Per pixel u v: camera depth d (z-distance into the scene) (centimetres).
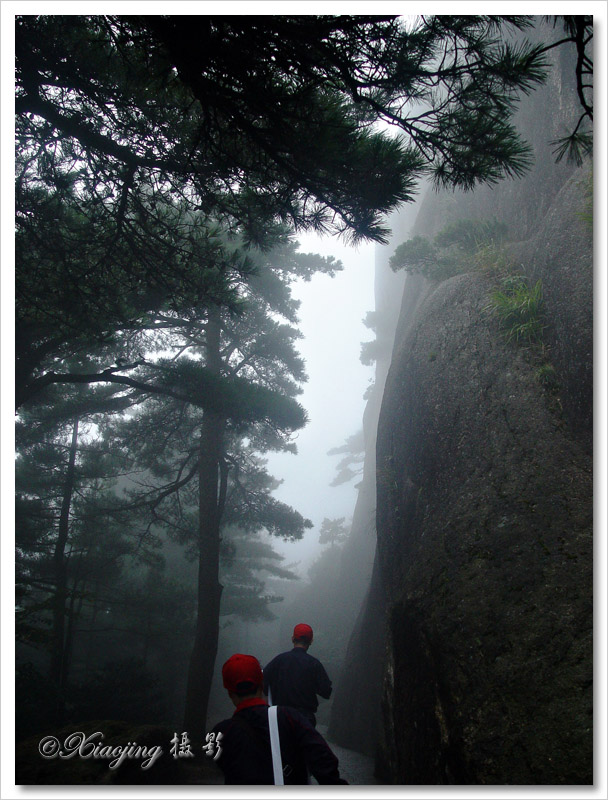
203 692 1306
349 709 1594
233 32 393
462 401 852
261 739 252
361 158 455
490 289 945
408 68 391
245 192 650
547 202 1003
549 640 471
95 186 807
